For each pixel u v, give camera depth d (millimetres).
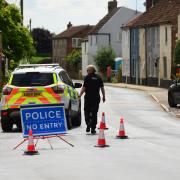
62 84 28484
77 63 142375
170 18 80938
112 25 125562
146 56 90562
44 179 15398
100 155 19734
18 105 28172
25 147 22281
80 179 15305
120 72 105000
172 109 43812
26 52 69188
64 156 19594
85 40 134000
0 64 56031
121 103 51812
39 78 28406
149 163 17922
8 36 66375
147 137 25453
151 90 74188
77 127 30438
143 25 90750
